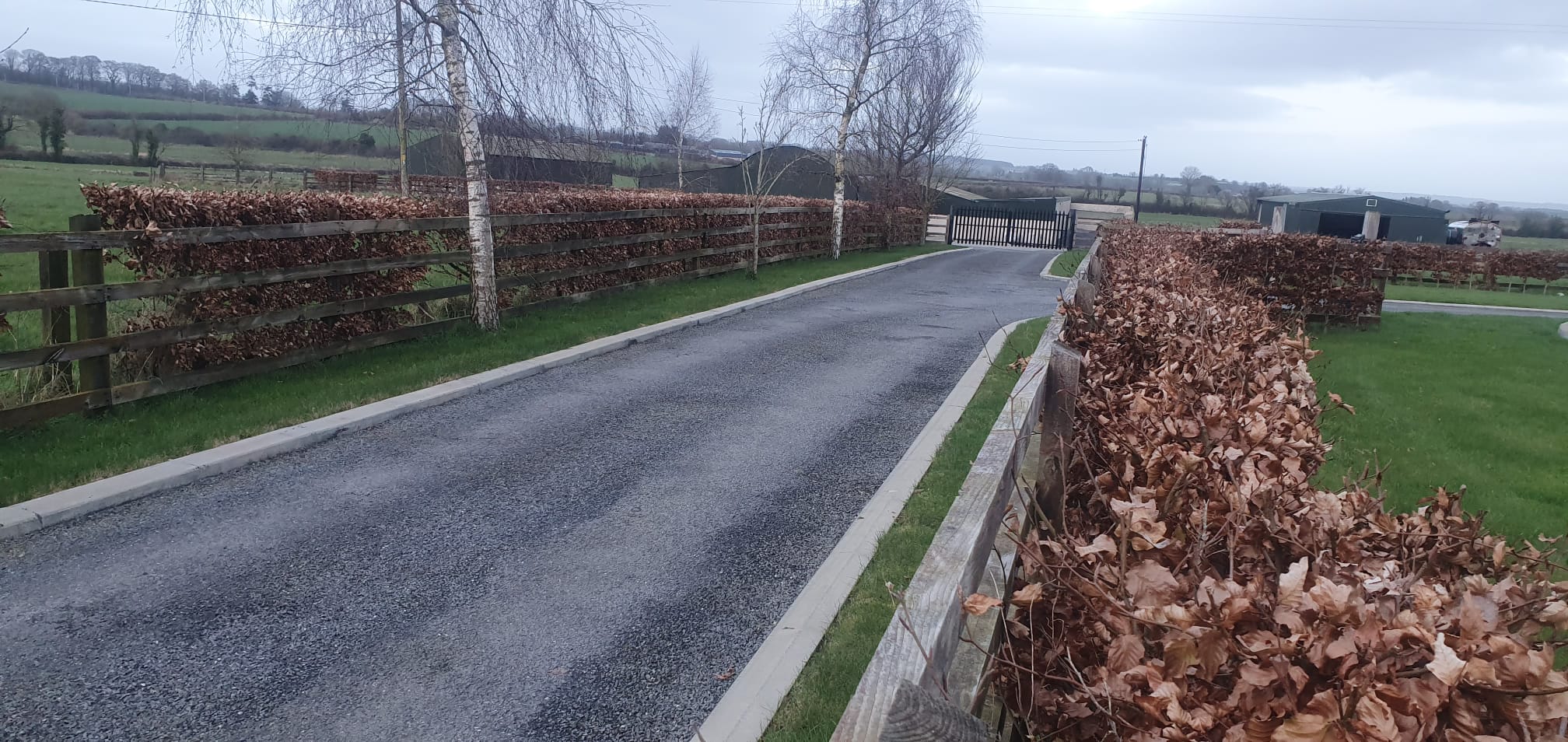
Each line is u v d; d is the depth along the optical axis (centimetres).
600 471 625
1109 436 369
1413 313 1991
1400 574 239
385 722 340
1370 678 168
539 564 478
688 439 703
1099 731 227
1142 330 577
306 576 454
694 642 404
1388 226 5528
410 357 902
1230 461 313
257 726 335
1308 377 543
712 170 4353
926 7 2591
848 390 875
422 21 1002
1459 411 920
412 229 941
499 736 335
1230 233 1712
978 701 207
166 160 2953
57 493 521
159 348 727
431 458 639
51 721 332
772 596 449
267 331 809
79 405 651
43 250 618
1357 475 657
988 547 247
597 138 1194
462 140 1028
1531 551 291
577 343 1025
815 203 2362
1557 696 154
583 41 1096
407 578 457
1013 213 4631
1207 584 204
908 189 3591
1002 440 304
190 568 458
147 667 369
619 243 1379
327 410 714
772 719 342
